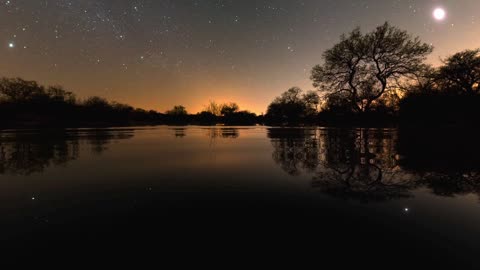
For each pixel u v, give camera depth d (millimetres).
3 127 33156
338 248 2248
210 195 3857
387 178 4863
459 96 22047
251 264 1997
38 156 8023
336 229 2633
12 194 3902
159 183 4605
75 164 6613
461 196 3719
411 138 13305
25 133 20719
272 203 3457
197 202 3518
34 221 2854
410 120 24406
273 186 4367
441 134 15383
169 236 2471
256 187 4316
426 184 4402
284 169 5895
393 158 7160
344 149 9367
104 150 9609
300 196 3777
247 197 3742
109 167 6191
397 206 3312
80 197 3758
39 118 45375
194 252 2170
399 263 2023
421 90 21953
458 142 11023
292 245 2299
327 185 4438
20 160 7238
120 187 4332
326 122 36594
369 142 11672
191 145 11547
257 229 2629
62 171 5707
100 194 3912
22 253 2160
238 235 2500
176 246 2273
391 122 26109
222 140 14406
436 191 3984
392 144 10734
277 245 2295
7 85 45750
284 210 3186
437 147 9422
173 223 2787
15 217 2975
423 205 3348
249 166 6316
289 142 12727
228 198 3709
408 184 4414
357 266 1979
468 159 6848
